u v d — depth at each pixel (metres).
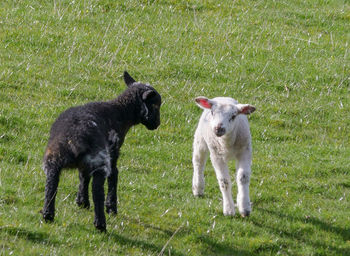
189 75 19.77
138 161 14.66
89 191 12.91
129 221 11.52
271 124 17.62
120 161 14.47
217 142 11.89
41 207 11.48
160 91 18.50
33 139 14.81
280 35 23.59
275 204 13.27
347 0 27.81
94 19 22.83
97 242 10.33
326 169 15.23
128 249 10.41
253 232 11.82
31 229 10.24
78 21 22.45
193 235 11.32
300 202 13.45
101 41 21.14
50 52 19.88
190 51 21.38
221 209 12.57
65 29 21.56
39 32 20.97
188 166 14.89
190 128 16.81
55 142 10.11
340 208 13.45
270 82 20.06
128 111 11.70
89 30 21.89
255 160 15.41
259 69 20.62
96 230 10.68
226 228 11.77
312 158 15.83
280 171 14.91
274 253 11.27
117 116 11.42
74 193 12.40
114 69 19.30
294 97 19.39
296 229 12.19
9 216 10.62
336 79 20.67
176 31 22.78
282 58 21.64
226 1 26.16
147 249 10.58
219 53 21.56
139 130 16.20
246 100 18.73
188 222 11.77
